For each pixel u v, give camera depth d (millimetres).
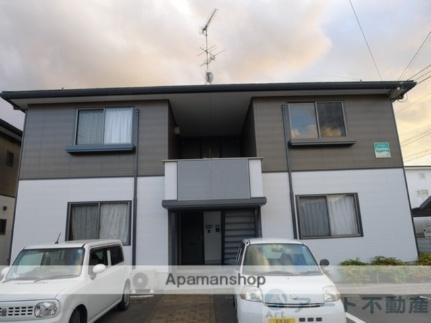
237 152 14000
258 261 5191
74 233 9211
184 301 7062
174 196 8852
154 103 10055
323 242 9242
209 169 8992
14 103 9852
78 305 4477
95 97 9688
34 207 9281
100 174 9531
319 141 9711
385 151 9906
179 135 13711
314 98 10188
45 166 9539
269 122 10000
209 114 11578
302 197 9586
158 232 9180
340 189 9633
